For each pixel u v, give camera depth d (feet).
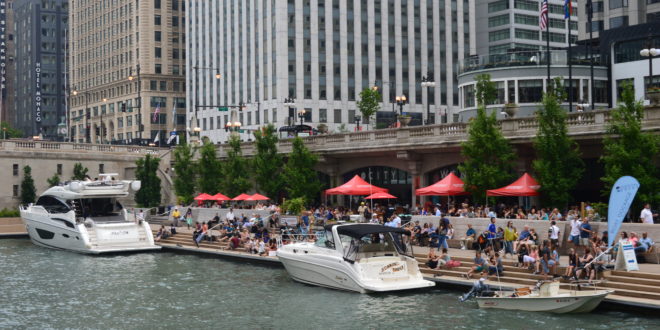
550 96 141.18
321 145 200.44
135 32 510.17
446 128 168.14
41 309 105.70
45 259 158.92
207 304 107.76
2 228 214.07
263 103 393.29
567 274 99.66
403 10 411.95
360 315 97.09
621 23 305.32
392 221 141.08
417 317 94.73
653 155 124.16
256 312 101.50
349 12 397.39
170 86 512.22
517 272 108.37
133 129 510.58
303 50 384.47
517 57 245.65
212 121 443.73
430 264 118.52
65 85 622.54
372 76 401.08
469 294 102.17
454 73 426.51
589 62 244.22
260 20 396.16
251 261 147.95
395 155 185.98
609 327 85.40
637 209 124.67
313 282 120.06
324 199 208.13
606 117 136.67
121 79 524.11
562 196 135.54
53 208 181.47
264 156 203.41
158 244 176.35
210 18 447.42
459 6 430.61
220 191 221.25
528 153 156.97
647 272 97.45
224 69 432.25
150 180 250.57
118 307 106.73
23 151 249.75
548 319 90.68
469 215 139.33
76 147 263.08
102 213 179.63
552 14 467.52
